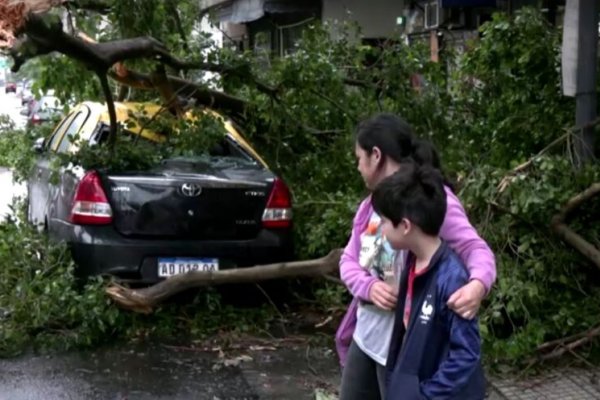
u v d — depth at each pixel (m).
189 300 7.38
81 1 7.11
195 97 8.51
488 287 3.21
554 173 6.20
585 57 6.68
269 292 7.78
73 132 8.38
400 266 3.51
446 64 9.03
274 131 8.70
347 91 8.70
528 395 5.48
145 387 5.79
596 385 5.61
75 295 6.63
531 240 6.01
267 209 7.23
